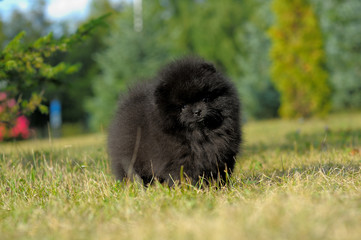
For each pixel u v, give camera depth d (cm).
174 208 165
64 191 182
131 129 187
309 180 180
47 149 239
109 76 651
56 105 735
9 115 221
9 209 175
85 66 922
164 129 180
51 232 159
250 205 165
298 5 538
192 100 180
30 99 221
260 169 204
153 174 184
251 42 780
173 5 1059
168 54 664
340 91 710
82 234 156
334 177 182
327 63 711
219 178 184
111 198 178
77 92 890
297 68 543
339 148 236
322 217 154
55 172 198
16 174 196
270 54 559
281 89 559
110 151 194
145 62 640
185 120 179
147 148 184
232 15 1013
